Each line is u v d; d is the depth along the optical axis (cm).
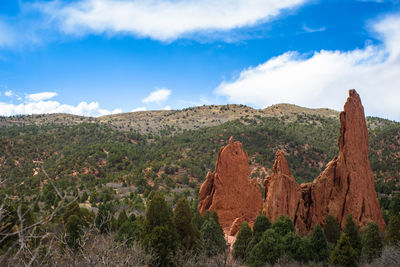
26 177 14675
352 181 4478
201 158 19838
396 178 16238
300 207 4681
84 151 19300
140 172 16688
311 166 19262
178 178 16288
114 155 18912
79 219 3322
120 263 1499
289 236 3416
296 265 3062
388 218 5922
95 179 15425
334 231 4031
